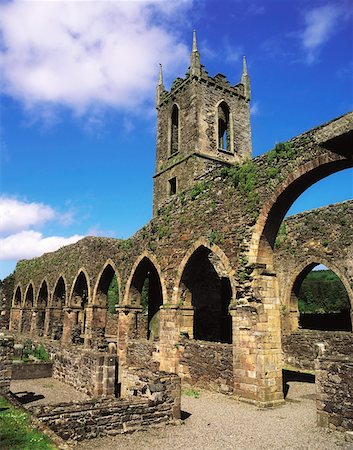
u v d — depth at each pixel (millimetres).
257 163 13547
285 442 8055
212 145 27984
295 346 21234
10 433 6402
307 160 11758
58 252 33125
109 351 23203
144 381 10125
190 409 10984
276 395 11758
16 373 16000
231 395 12727
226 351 13367
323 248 21031
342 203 20578
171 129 30938
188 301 17109
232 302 13250
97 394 12297
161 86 33219
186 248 16750
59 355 16094
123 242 23000
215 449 7535
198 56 29125
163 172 29938
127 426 8469
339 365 8914
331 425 8883
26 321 38344
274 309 12516
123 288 21953
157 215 19781
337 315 25250
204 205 15953
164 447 7566
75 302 28594
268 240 12961
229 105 30062
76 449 7305
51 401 12172
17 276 42594
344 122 8547
